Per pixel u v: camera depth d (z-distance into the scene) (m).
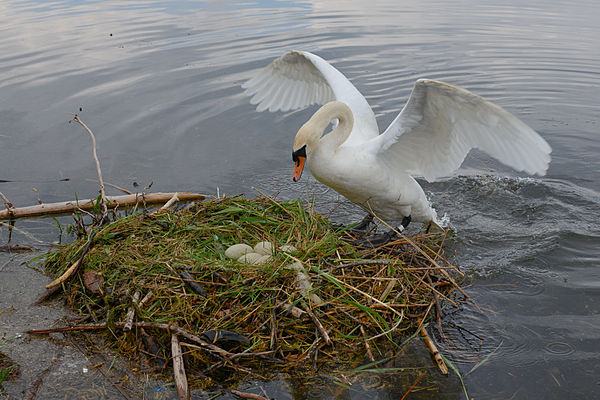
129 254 5.50
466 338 4.92
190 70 11.43
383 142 5.90
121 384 4.39
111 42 12.99
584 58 12.82
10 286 5.61
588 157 8.70
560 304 5.38
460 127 5.66
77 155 8.41
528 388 4.37
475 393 4.34
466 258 6.26
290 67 7.77
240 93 10.54
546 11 17.08
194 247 5.70
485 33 14.68
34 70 11.16
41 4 16.83
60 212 7.15
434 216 6.81
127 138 8.89
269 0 18.75
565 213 7.20
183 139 8.95
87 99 10.03
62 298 5.44
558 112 10.37
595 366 4.56
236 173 8.09
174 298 4.93
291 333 4.80
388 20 15.93
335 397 4.30
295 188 7.79
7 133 8.85
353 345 4.79
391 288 5.11
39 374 4.48
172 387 4.37
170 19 15.41
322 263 5.33
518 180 8.08
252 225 6.08
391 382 4.45
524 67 12.32
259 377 4.47
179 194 7.37
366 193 6.20
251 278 4.95
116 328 4.88
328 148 5.90
